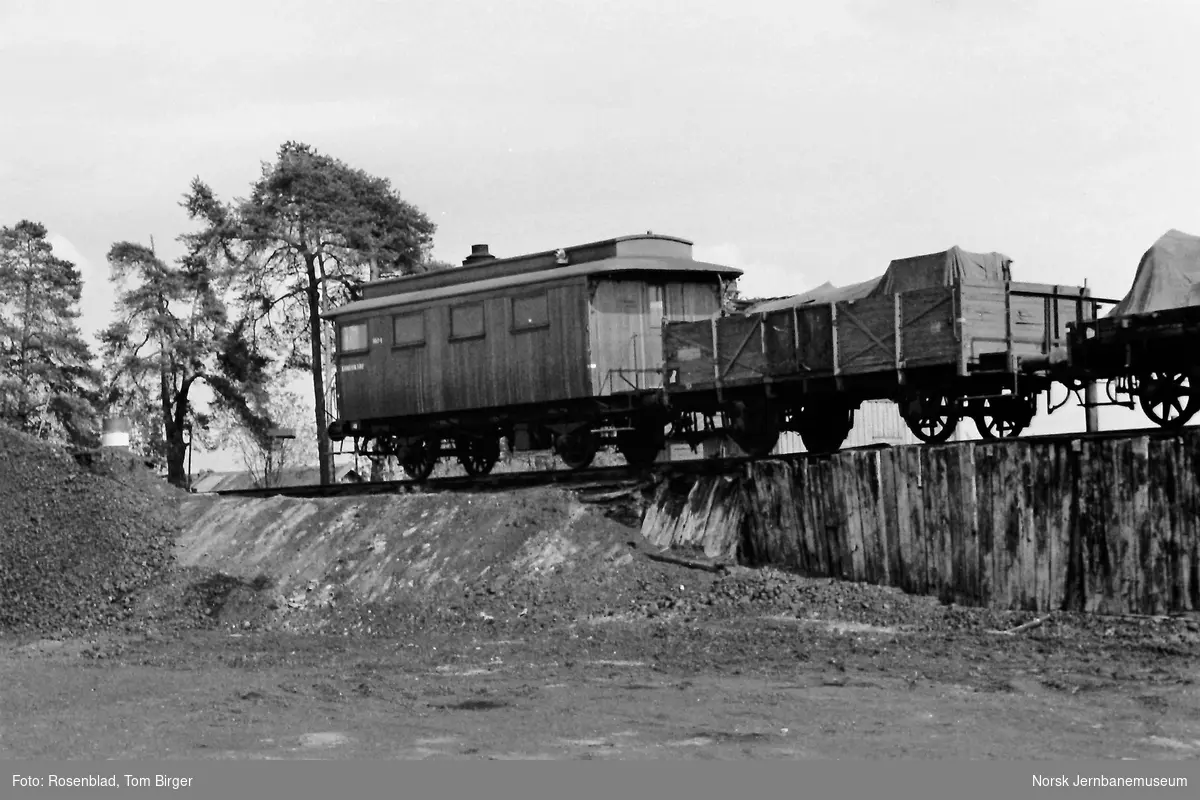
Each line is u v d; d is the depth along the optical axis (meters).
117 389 42.19
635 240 26.80
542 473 25.27
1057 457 17.36
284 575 24.31
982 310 20.30
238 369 41.88
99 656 21.55
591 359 25.84
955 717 13.66
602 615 20.45
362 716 15.39
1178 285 19.14
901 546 18.94
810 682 15.67
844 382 21.72
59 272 44.59
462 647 19.70
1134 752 12.13
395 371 29.77
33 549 26.88
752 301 29.83
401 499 24.98
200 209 43.69
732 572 20.66
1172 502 16.33
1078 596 17.11
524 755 13.08
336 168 43.66
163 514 27.89
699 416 26.62
